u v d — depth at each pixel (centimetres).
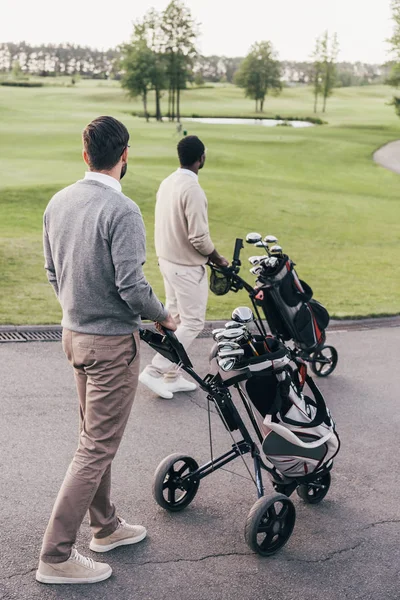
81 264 298
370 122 9100
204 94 15962
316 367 658
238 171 3566
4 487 398
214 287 562
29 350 652
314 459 377
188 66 9806
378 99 17438
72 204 302
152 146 4166
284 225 1986
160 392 564
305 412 376
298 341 584
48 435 475
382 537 384
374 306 1005
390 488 443
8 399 531
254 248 1606
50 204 314
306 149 4897
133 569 334
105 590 315
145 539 362
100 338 304
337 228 2019
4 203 1825
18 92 12506
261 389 366
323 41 11819
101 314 302
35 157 3291
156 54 9656
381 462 481
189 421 526
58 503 309
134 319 309
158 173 2788
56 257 309
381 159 4759
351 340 807
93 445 313
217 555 354
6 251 1160
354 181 3594
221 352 339
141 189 2236
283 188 2862
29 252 1176
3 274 997
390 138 6406
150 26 9688
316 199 2611
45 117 6638
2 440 460
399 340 822
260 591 327
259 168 3762
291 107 13400
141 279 296
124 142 305
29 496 391
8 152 3500
